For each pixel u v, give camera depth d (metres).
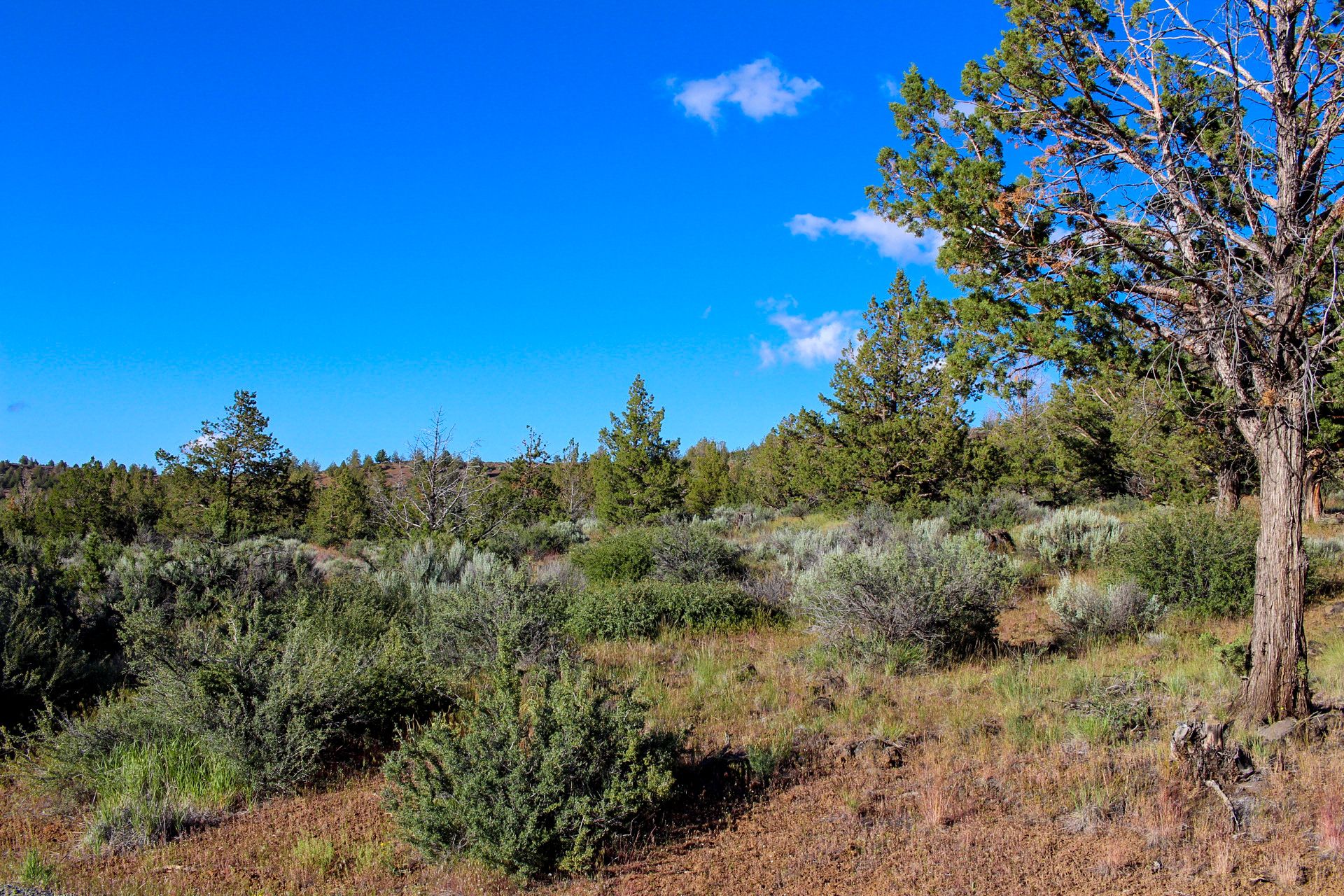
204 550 13.42
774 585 13.99
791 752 6.57
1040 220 6.57
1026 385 6.98
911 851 4.86
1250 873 4.39
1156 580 11.85
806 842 5.05
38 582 10.95
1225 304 5.83
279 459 34.81
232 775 6.34
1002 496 27.91
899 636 9.48
